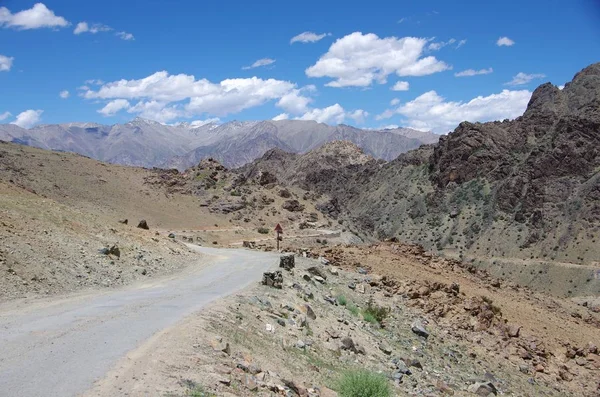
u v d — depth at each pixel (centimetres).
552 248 18312
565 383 2312
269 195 13562
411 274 3309
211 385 999
